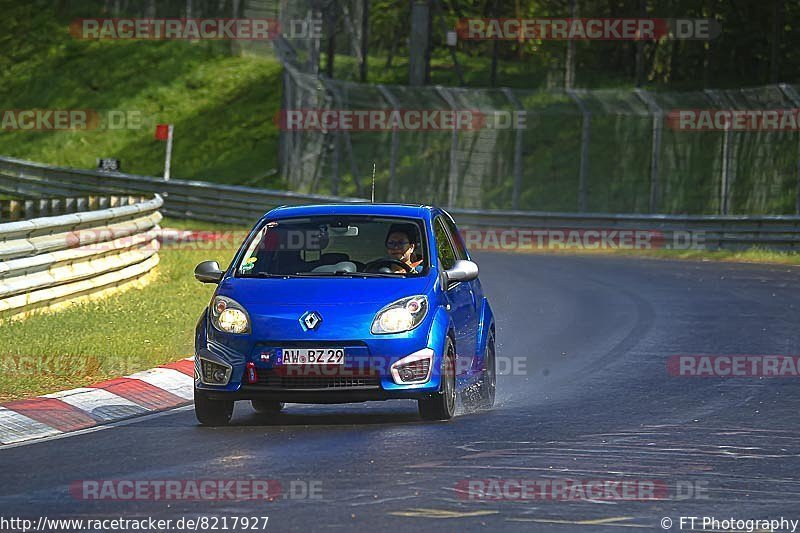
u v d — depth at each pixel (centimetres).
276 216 4166
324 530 2394
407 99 19588
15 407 3912
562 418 3866
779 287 8731
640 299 7925
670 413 3972
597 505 2612
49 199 7419
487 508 2577
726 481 2877
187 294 6931
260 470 3014
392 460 3119
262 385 3681
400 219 4128
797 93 14588
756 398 4306
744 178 18388
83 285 6334
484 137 19650
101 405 4072
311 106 18912
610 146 19762
